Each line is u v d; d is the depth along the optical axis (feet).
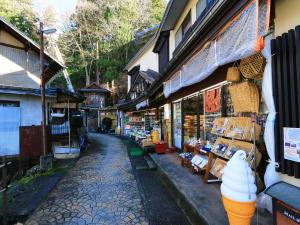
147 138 36.91
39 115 32.30
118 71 95.86
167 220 12.18
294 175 7.85
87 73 104.42
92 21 101.14
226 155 12.74
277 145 8.63
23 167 28.19
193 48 14.21
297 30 7.53
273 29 9.12
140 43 69.82
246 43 8.55
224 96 16.58
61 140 36.50
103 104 95.09
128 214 13.24
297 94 7.65
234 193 8.06
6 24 32.96
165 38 38.86
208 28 11.36
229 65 14.23
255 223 9.32
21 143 27.12
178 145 29.45
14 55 35.27
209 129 19.26
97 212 13.60
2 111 29.01
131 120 64.80
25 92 29.71
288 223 7.21
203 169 16.34
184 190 14.14
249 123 12.10
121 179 20.52
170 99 31.27
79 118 42.50
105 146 43.98
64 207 14.40
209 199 12.56
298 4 7.90
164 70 22.12
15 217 13.19
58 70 42.47
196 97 22.65
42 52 26.66
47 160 24.66
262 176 11.39
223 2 9.15
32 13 87.56
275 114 8.70
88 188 18.11
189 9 27.86
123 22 95.91
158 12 94.73
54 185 18.89
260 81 11.64
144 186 18.25
